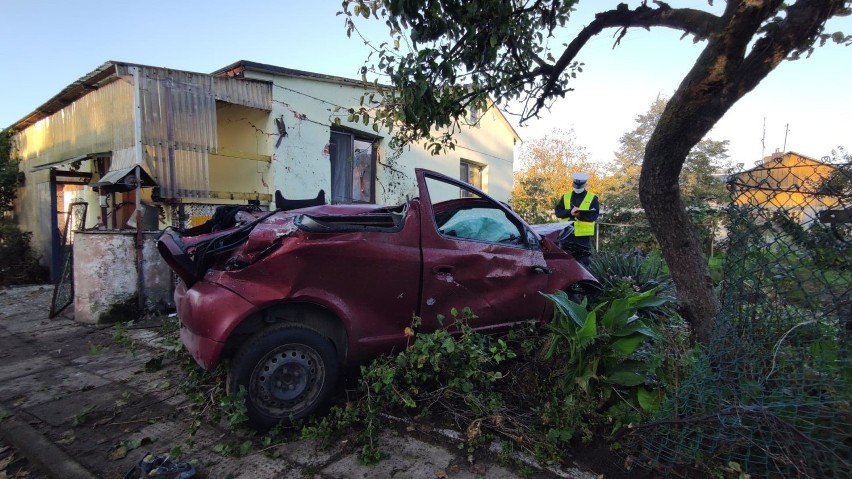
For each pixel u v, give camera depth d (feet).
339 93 30.12
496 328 13.29
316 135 28.99
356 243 11.06
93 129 26.71
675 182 10.03
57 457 9.72
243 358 10.05
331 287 10.93
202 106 23.81
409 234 11.98
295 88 27.71
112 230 20.68
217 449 9.80
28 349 17.15
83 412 11.79
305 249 10.46
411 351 11.00
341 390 12.17
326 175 29.68
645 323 10.69
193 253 11.62
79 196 33.58
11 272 32.86
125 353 16.39
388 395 10.88
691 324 10.66
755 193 8.72
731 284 9.04
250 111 27.53
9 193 38.63
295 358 10.58
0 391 13.28
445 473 8.94
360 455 9.46
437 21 10.89
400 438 10.25
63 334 18.83
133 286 20.54
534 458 9.24
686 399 8.85
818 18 8.05
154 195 22.58
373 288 11.36
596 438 9.77
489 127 45.75
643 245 34.45
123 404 12.26
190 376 13.09
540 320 14.14
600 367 10.26
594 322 9.77
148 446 10.24
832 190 7.81
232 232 12.04
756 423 7.80
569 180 85.20
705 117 8.93
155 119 22.29
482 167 46.09
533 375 11.64
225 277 10.61
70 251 22.93
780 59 8.43
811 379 7.66
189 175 23.56
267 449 9.93
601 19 11.23
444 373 11.30
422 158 37.35
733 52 8.20
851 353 7.50
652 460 8.69
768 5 7.55
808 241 7.99
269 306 10.46
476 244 13.10
